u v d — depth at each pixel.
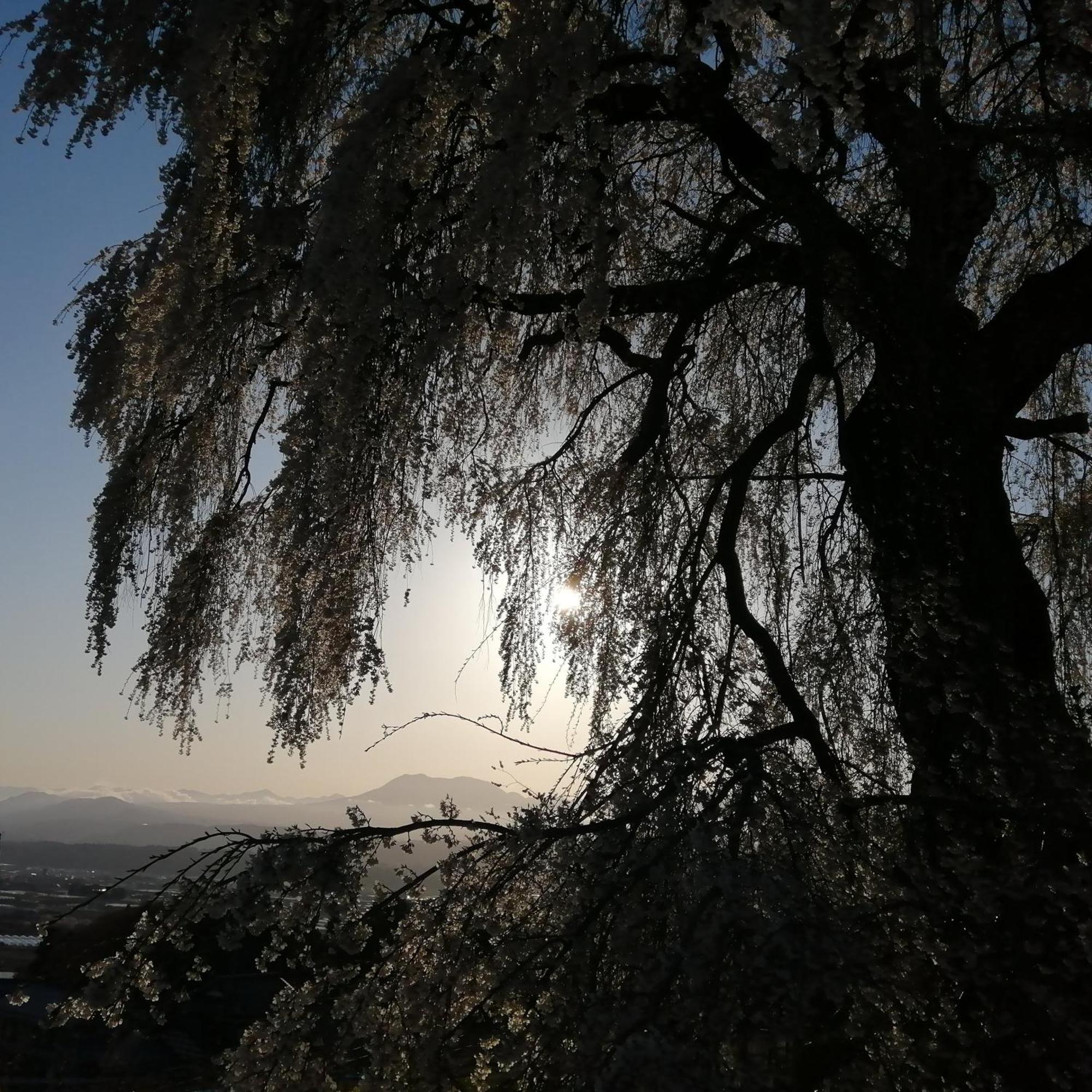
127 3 4.05
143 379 4.19
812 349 4.23
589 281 3.32
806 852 2.75
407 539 4.32
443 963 2.70
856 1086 2.38
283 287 4.21
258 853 2.79
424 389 3.97
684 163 5.09
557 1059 2.45
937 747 2.94
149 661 4.61
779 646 4.11
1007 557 3.32
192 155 4.01
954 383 3.08
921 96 3.22
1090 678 4.35
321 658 4.30
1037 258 4.48
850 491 3.90
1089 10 3.01
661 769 2.98
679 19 4.15
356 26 4.27
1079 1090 2.32
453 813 2.96
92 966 2.70
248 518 4.77
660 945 2.59
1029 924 2.39
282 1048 2.62
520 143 3.04
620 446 4.91
